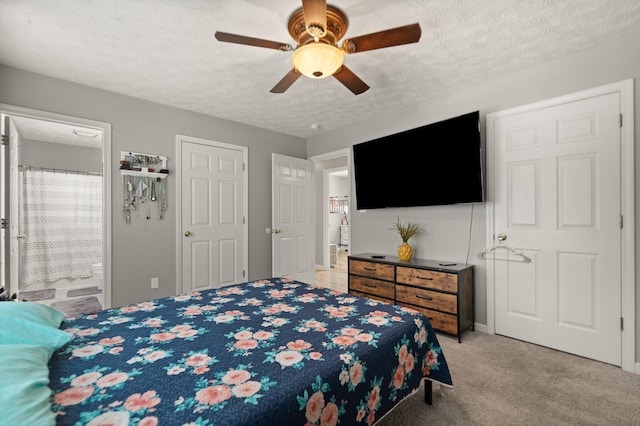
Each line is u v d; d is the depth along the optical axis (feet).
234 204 13.16
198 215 12.05
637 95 6.91
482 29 6.72
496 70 8.64
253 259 13.79
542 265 8.31
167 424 2.49
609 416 5.37
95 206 16.53
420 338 5.09
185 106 11.37
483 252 9.43
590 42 7.25
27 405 2.33
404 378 4.61
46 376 2.96
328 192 21.52
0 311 3.88
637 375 6.76
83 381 3.14
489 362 7.38
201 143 12.15
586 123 7.59
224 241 12.82
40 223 15.15
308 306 5.90
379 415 4.06
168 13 6.14
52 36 6.92
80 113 9.42
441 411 5.49
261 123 13.46
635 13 6.21
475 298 9.61
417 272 9.60
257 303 6.11
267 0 5.76
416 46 7.39
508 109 8.87
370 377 3.94
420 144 10.34
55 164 15.92
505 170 8.99
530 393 6.07
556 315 8.07
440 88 9.82
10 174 9.78
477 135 8.87
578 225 7.73
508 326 8.95
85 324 4.90
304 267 15.47
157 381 3.16
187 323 4.97
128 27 6.60
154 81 9.27
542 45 7.38
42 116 8.78
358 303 6.10
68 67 8.39
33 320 4.06
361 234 13.19
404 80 9.23
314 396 3.21
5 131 9.45
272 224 14.14
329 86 9.62
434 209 10.69
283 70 8.56
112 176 10.04
